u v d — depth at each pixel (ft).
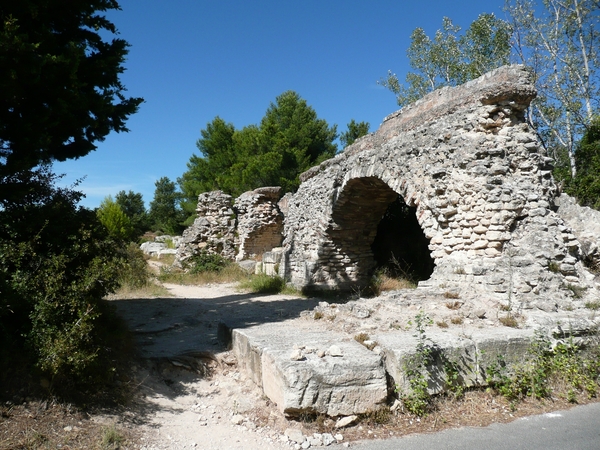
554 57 58.80
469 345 16.96
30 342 14.83
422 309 21.66
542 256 23.53
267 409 15.93
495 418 15.55
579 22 56.65
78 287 15.93
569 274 24.22
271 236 73.72
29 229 16.40
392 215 53.26
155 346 23.12
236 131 112.88
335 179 43.96
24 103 18.81
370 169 37.86
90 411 15.02
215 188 107.96
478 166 26.40
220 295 45.78
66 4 19.74
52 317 15.29
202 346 22.82
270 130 99.66
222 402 17.49
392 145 35.12
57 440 13.10
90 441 13.35
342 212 45.21
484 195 25.94
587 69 55.98
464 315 21.01
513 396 16.79
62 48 19.33
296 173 97.09
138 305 35.94
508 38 65.31
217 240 71.97
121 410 15.70
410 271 48.91
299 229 52.39
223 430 15.21
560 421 15.37
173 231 131.95
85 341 15.71
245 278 58.18
